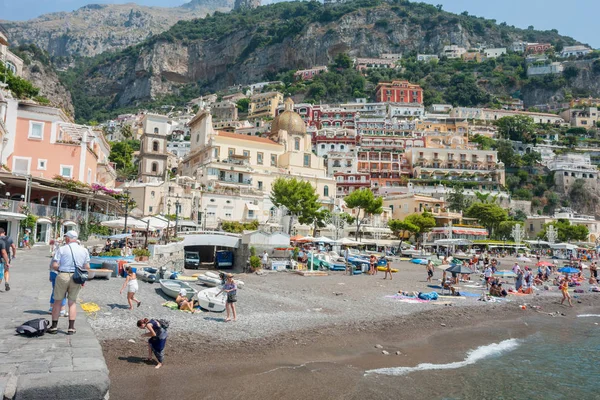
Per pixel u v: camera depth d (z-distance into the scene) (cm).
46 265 2747
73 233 1175
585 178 15988
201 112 9344
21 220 3831
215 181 7906
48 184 4588
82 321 1295
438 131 18488
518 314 2923
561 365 1844
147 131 10362
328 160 13625
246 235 4809
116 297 2230
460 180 14338
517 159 16812
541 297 3669
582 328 2608
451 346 2028
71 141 5400
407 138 16312
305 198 6981
